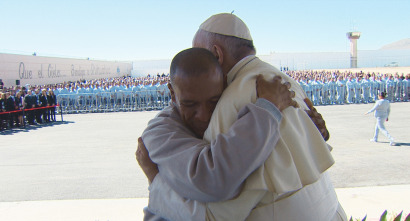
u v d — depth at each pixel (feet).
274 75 3.74
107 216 13.97
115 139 34.65
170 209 3.67
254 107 3.19
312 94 64.08
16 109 47.67
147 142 3.81
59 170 22.90
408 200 14.48
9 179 21.03
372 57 184.96
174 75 3.50
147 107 65.10
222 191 3.13
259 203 3.45
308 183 3.45
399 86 64.28
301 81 64.54
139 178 20.31
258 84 3.42
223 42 4.02
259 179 3.20
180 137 3.58
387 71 141.18
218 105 3.48
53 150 30.12
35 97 51.55
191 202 3.46
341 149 25.80
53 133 40.88
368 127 35.73
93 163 24.61
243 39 4.05
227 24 4.00
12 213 14.65
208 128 3.55
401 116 43.16
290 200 3.43
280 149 3.32
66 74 115.24
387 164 21.20
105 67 165.07
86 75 136.46
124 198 16.62
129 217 13.78
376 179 18.24
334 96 64.34
